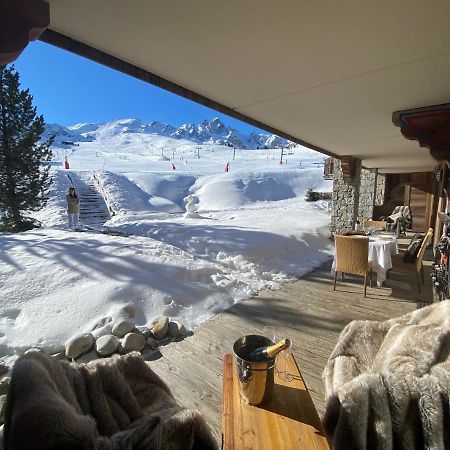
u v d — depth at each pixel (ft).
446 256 11.43
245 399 4.00
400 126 10.68
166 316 10.89
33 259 13.39
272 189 94.68
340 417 4.00
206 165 163.43
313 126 13.01
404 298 13.14
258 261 18.45
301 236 24.44
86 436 2.92
